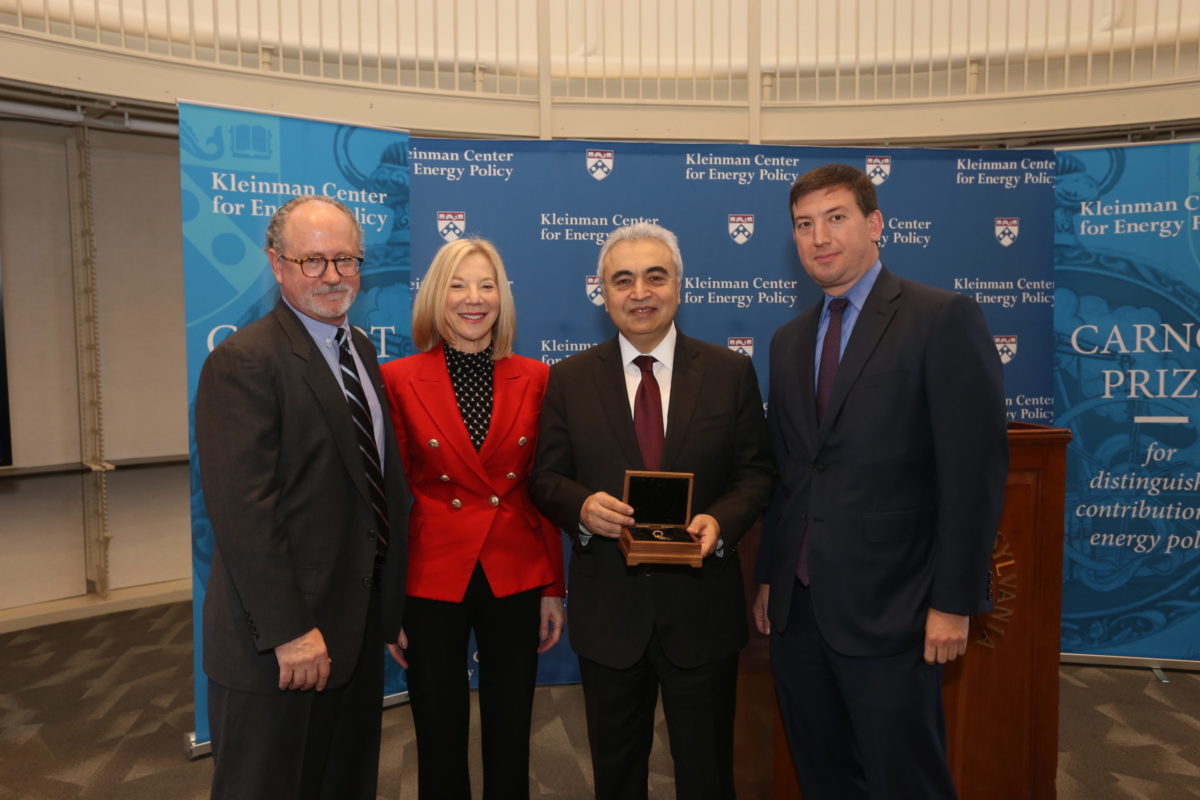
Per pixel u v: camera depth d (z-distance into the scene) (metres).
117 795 2.63
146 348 4.82
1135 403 3.51
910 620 1.63
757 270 3.57
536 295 3.49
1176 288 3.43
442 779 1.90
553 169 3.48
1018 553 2.02
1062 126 3.97
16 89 3.41
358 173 3.16
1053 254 3.59
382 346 3.25
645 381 1.89
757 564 1.99
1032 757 2.05
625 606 1.79
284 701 1.56
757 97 4.05
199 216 2.84
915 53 4.88
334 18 4.80
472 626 1.99
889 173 3.58
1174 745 2.85
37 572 4.57
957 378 1.58
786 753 2.21
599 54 5.16
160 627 4.36
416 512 1.94
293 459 1.57
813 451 1.75
